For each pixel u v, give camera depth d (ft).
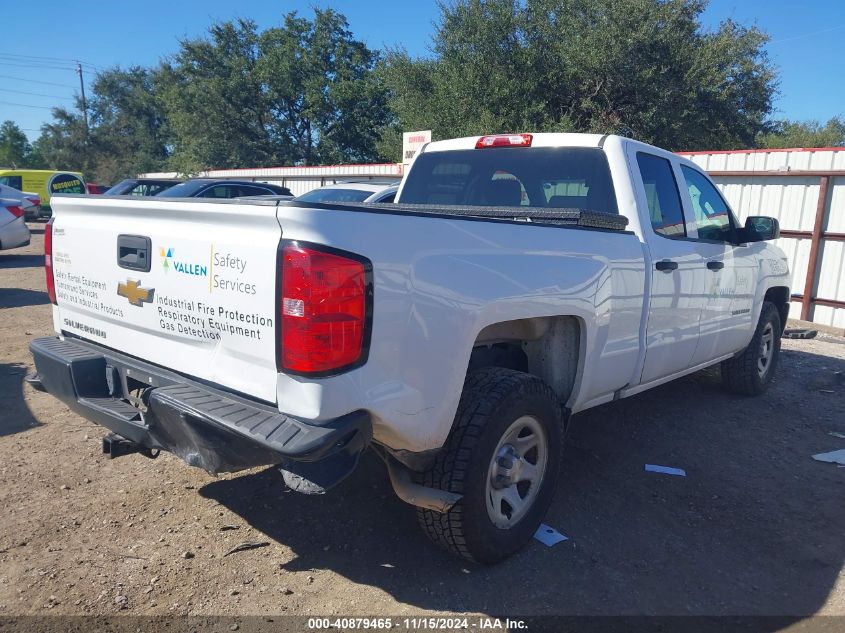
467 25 75.00
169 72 154.10
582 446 16.24
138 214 10.35
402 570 10.78
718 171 41.11
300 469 8.39
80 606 9.69
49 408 17.69
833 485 14.62
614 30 71.05
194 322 9.60
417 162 17.20
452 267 9.59
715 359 18.11
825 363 25.91
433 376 9.44
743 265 18.30
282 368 8.50
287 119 134.51
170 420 9.23
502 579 10.64
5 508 12.37
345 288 8.29
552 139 15.12
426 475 10.16
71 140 195.21
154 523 12.00
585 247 12.14
